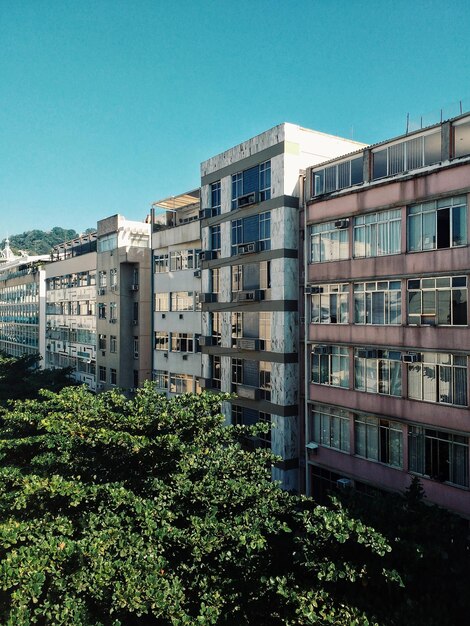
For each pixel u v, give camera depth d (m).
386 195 15.39
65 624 8.18
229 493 10.72
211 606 8.69
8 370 31.67
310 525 9.34
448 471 13.96
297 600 8.40
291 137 19.36
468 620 8.79
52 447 13.78
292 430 19.48
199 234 24.44
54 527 10.05
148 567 8.71
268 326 20.16
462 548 9.91
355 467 16.61
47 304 43.38
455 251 13.59
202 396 13.43
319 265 17.78
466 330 13.38
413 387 14.82
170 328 26.80
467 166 13.30
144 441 11.12
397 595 9.02
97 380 33.47
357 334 16.39
